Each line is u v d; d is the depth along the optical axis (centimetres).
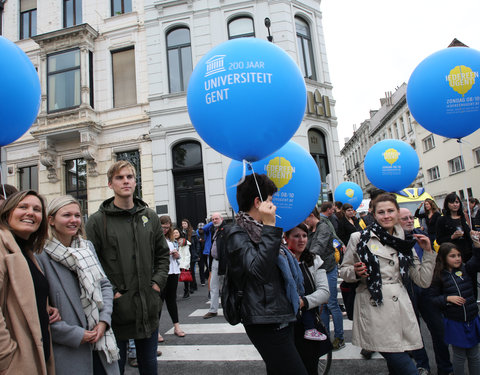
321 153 1185
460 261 273
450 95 339
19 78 251
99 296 210
